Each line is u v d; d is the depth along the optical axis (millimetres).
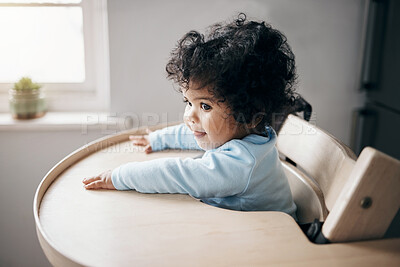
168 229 590
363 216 530
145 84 1333
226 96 710
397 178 511
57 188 733
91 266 508
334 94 1416
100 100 1429
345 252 528
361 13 1345
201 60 711
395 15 1201
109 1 1256
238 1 1292
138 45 1296
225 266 507
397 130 1209
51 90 1432
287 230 584
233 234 575
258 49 736
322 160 758
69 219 621
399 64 1185
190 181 703
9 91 1340
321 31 1348
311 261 515
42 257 1508
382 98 1298
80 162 868
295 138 884
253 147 740
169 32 1294
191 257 524
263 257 523
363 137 1428
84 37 1370
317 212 790
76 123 1316
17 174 1400
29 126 1312
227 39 743
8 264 1510
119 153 929
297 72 1376
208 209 650
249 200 771
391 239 547
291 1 1310
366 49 1363
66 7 1379
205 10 1287
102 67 1395
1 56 1438
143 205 667
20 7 1389
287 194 827
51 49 1438
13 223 1459
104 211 646
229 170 716
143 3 1265
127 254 532
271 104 760
